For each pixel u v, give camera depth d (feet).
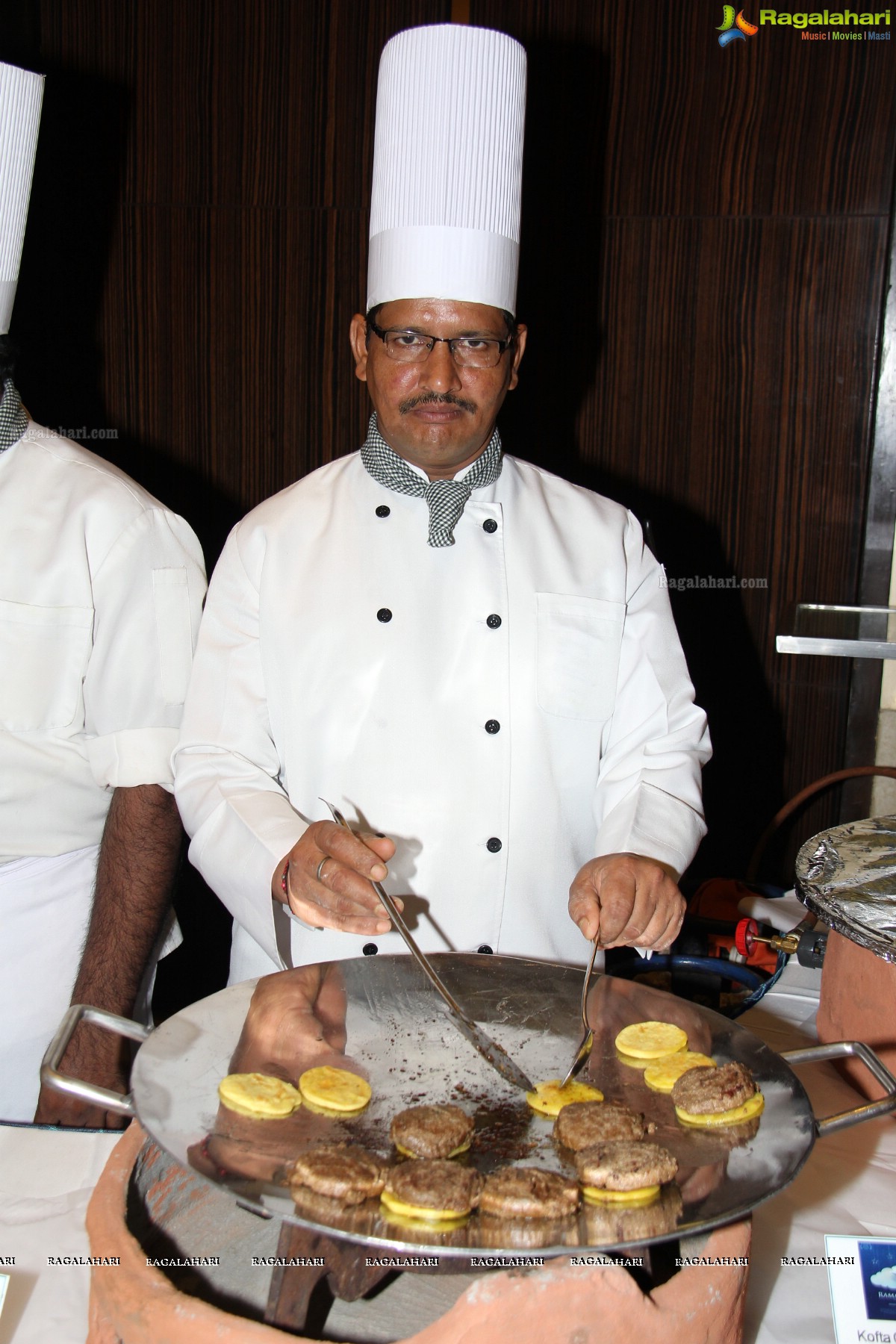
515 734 4.83
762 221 9.50
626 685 5.07
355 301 10.47
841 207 9.34
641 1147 2.53
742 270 9.60
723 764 10.19
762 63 9.32
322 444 10.76
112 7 10.34
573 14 9.57
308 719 4.82
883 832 4.61
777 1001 5.00
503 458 5.32
